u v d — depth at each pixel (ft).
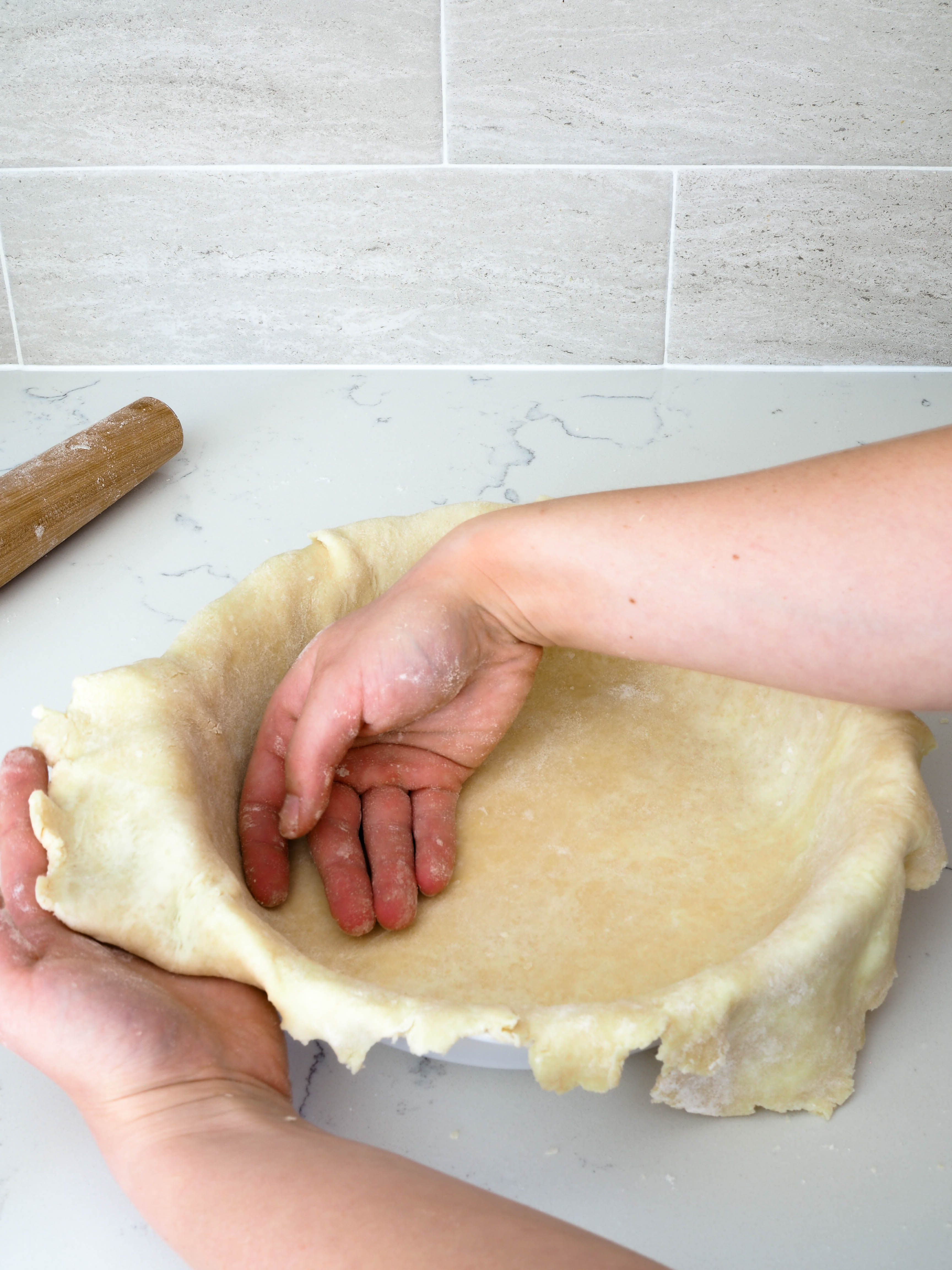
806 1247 1.33
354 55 3.37
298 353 3.89
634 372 3.90
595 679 2.33
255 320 3.83
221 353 3.89
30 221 3.65
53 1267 1.32
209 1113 1.28
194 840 1.54
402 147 3.51
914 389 3.74
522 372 3.90
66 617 2.64
